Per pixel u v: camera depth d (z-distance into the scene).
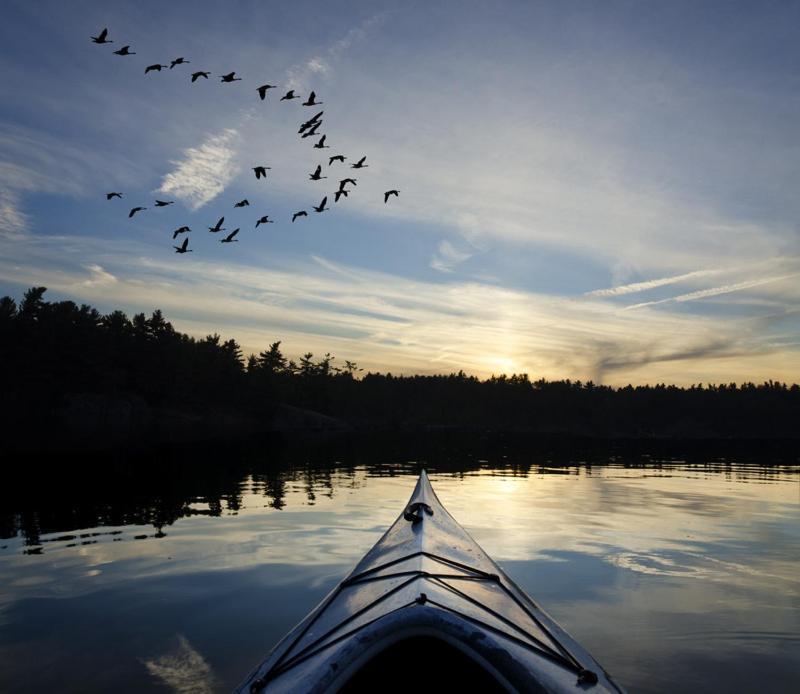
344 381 116.69
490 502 15.61
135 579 8.41
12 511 13.33
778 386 125.56
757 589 8.24
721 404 121.75
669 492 18.27
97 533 11.25
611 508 14.86
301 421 77.38
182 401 73.12
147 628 6.69
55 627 6.73
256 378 80.75
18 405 56.09
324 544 10.49
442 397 129.12
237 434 46.66
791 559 9.88
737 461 33.31
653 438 78.94
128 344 67.12
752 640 6.55
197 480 18.77
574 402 127.31
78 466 20.88
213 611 7.20
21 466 20.50
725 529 12.39
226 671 5.69
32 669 5.75
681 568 9.29
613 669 5.86
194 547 10.22
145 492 16.11
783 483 21.31
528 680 3.72
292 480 19.47
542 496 16.83
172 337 72.94
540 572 9.02
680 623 7.00
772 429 116.44
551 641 4.92
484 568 6.38
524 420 127.00
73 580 8.38
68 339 61.06
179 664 5.83
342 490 17.22
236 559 9.46
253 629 6.66
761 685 5.55
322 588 8.05
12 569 8.89
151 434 40.59
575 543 10.91
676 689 5.47
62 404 58.72
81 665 5.83
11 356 57.19
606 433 103.75
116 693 5.30
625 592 8.08
